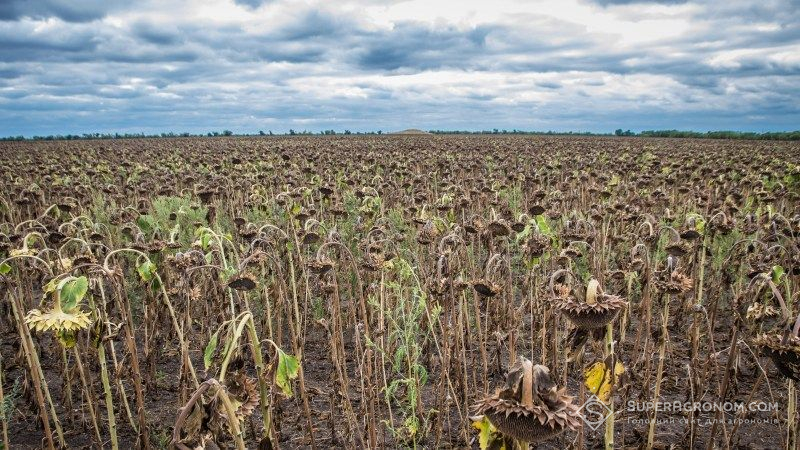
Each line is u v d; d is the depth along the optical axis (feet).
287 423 19.07
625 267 24.08
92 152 119.03
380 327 19.36
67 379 18.38
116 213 36.35
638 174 59.57
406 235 30.91
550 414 7.12
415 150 114.52
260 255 14.96
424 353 22.82
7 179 65.62
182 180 56.85
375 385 17.74
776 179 53.42
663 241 29.86
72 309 11.53
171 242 21.35
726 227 23.02
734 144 167.84
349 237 31.22
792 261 18.84
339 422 18.97
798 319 10.23
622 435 16.74
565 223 22.72
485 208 41.78
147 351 20.56
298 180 47.57
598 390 12.16
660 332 16.44
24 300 24.27
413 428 15.57
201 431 8.22
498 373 20.54
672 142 181.78
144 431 15.51
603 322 9.84
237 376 10.07
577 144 155.84
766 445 17.16
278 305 20.95
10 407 16.61
